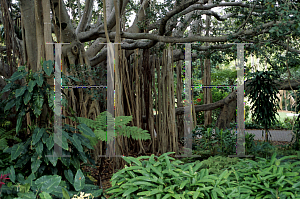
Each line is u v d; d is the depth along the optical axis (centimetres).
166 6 475
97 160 493
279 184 231
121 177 254
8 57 417
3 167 268
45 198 208
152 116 616
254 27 436
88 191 250
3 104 304
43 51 361
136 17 567
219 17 630
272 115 475
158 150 594
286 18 326
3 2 412
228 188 235
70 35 485
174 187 228
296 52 556
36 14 360
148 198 218
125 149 546
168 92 592
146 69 617
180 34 617
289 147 437
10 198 216
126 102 604
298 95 479
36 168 250
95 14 722
